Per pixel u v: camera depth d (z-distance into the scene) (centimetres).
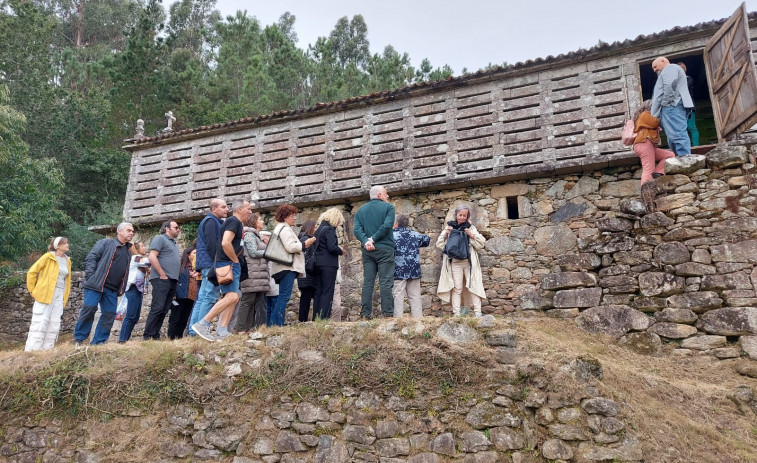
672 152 717
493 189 930
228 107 2266
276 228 626
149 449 482
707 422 453
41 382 528
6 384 531
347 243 1027
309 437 457
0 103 1388
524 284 857
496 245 895
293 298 1026
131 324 700
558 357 443
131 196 1269
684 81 696
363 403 459
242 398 489
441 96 1012
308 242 644
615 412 407
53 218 1464
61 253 694
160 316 666
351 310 975
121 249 671
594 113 887
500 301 863
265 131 1169
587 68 911
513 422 420
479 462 411
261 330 549
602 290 659
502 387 436
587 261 684
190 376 510
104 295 653
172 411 498
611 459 389
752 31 822
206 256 567
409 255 696
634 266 648
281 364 498
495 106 962
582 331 639
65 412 514
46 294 655
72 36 3344
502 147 936
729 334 559
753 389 497
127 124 2298
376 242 640
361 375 470
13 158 1375
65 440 501
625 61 887
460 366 453
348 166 1060
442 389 448
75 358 541
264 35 2733
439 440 427
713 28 818
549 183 892
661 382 496
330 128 1101
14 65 2075
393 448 434
